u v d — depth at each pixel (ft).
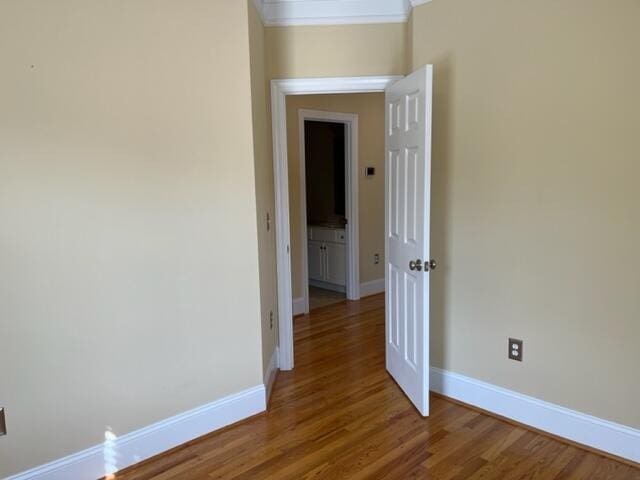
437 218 9.48
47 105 6.39
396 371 10.41
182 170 7.79
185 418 8.20
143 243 7.45
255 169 8.82
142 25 7.15
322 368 11.44
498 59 8.21
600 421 7.64
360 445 8.09
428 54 9.27
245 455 7.88
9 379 6.38
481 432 8.43
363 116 17.12
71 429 6.98
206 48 7.88
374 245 18.30
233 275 8.62
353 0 10.07
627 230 7.07
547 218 7.89
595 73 7.15
